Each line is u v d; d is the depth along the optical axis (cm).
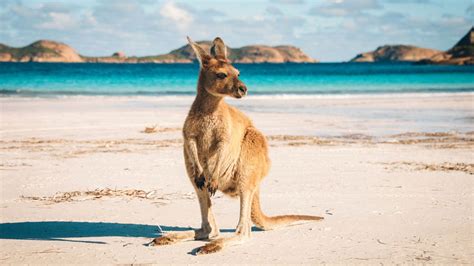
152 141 1463
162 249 592
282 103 2678
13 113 2044
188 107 2414
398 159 1212
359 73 7669
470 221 709
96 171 1045
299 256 566
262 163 629
